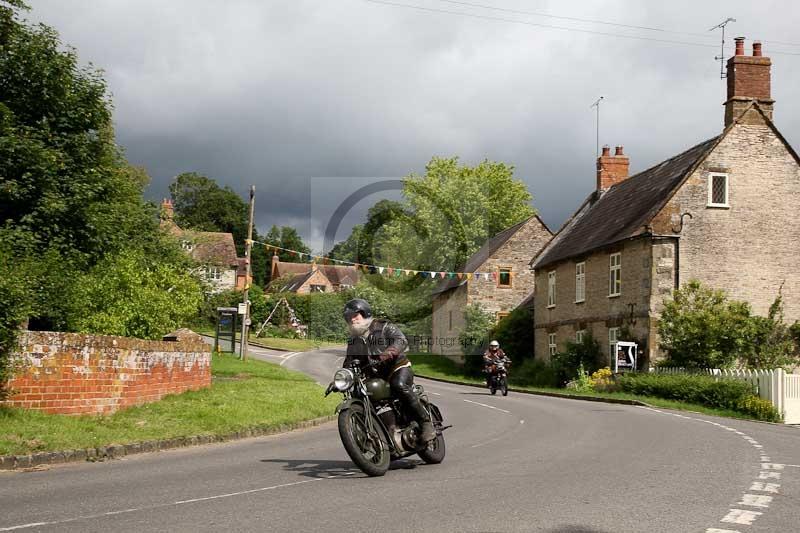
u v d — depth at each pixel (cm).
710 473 899
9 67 2169
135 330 1984
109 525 622
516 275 4847
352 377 905
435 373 4172
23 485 834
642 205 3322
